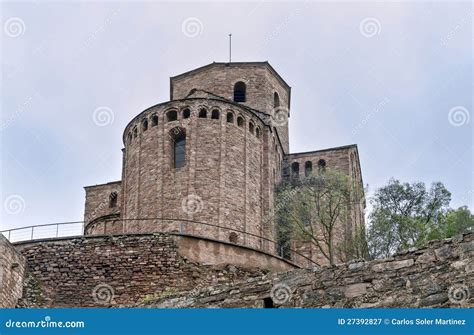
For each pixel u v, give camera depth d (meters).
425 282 18.64
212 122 59.09
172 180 57.22
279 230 58.81
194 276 39.31
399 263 19.16
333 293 19.73
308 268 20.42
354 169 69.69
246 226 57.62
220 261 40.94
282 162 68.75
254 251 42.56
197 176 57.12
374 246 46.22
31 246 39.97
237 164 58.88
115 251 39.69
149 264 39.38
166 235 40.09
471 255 18.27
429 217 48.66
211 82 69.81
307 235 54.75
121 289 38.91
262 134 62.81
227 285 21.59
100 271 39.34
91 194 67.56
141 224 56.69
